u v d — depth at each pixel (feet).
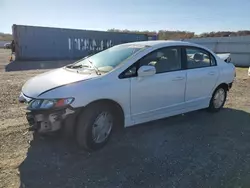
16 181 9.02
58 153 11.19
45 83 11.02
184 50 14.97
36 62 63.21
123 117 12.17
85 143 10.91
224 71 17.48
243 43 71.26
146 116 13.14
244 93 25.70
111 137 12.69
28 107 10.28
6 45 151.33
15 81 29.84
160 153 11.53
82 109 10.63
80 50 77.15
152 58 13.17
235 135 13.92
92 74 11.66
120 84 11.63
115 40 84.99
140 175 9.68
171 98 14.14
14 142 12.12
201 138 13.38
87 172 9.79
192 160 10.97
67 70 13.04
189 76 14.90
